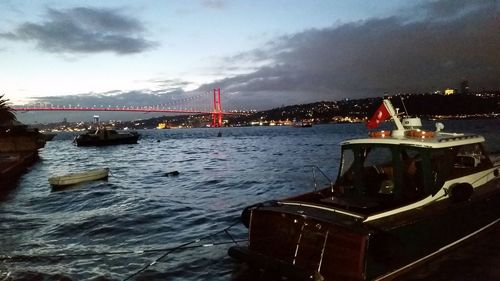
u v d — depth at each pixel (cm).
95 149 6650
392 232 558
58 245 923
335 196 730
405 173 666
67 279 707
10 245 928
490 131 6544
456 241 681
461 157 741
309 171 2384
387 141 684
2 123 4962
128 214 1238
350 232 533
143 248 882
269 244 619
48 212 1351
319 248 561
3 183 2112
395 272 571
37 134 4731
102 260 806
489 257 671
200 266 753
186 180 2200
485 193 747
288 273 571
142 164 3497
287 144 6056
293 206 646
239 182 2014
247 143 7150
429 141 675
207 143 7956
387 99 769
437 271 623
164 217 1185
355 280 525
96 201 1534
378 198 687
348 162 739
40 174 2864
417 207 641
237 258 644
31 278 713
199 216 1188
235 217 1157
